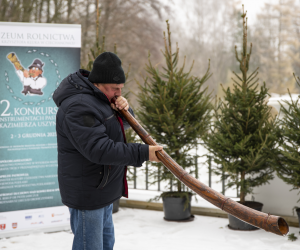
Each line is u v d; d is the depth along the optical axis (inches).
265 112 158.6
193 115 171.6
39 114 153.9
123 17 745.6
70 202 85.7
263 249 135.6
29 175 153.9
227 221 172.6
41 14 615.5
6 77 148.3
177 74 174.9
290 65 929.5
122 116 92.9
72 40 156.1
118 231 159.2
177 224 168.9
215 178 283.9
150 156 80.1
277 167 150.5
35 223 155.6
